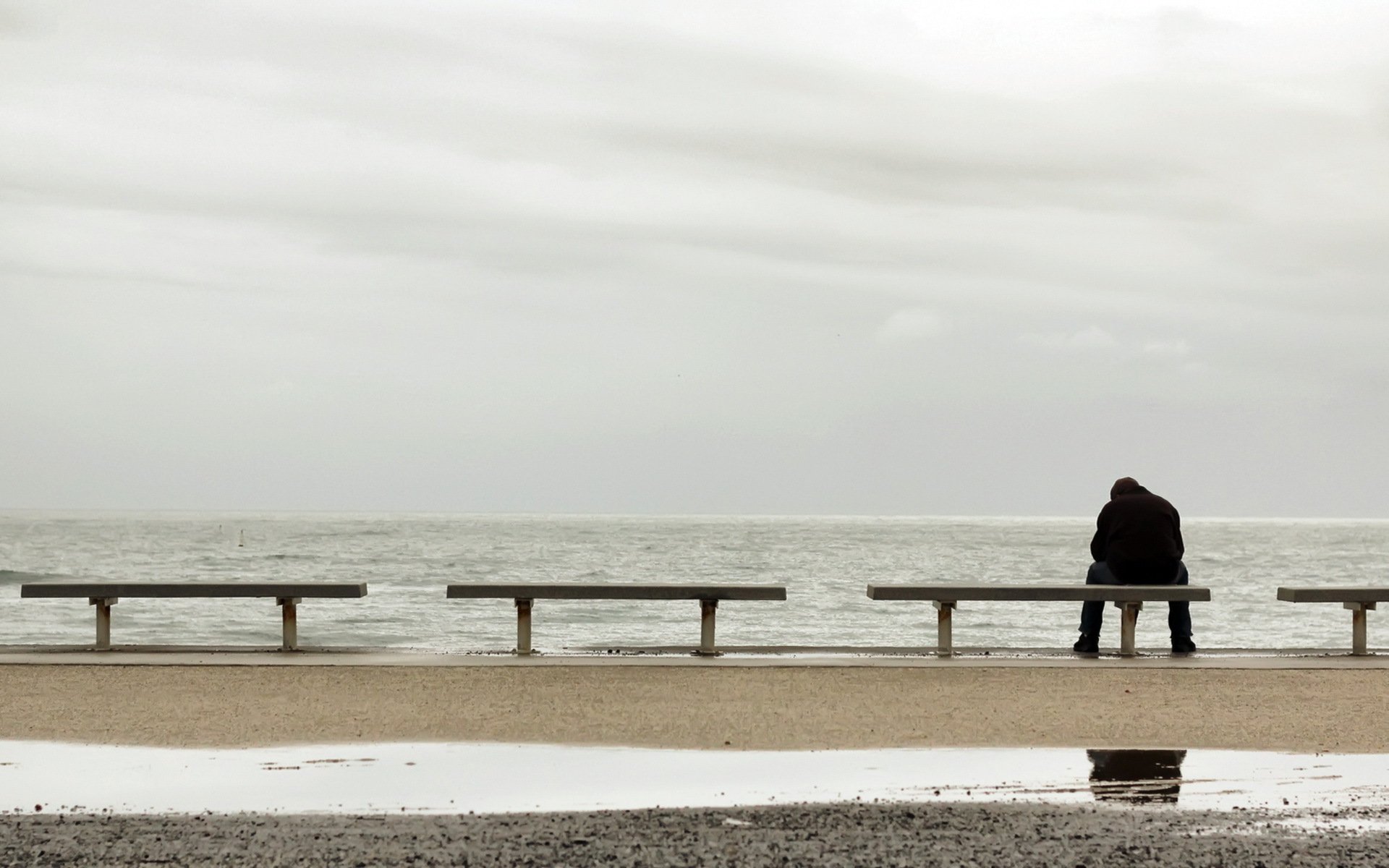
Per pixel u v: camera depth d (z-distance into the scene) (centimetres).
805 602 3709
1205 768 853
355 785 799
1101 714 1027
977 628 2881
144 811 735
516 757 878
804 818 720
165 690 1105
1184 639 1380
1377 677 1203
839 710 1038
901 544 11844
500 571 5966
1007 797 774
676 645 1419
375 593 3981
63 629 2708
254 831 688
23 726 967
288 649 1345
